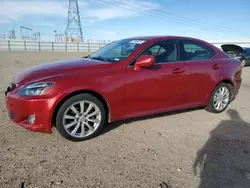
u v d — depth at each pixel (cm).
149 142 359
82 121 346
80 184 255
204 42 477
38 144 337
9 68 1138
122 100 365
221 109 502
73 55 2348
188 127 423
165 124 431
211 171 290
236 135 397
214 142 369
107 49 455
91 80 338
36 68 376
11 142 338
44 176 265
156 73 389
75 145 339
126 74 364
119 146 342
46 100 313
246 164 310
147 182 263
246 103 602
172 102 421
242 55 1457
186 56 437
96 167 287
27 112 318
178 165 300
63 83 321
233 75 497
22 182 253
